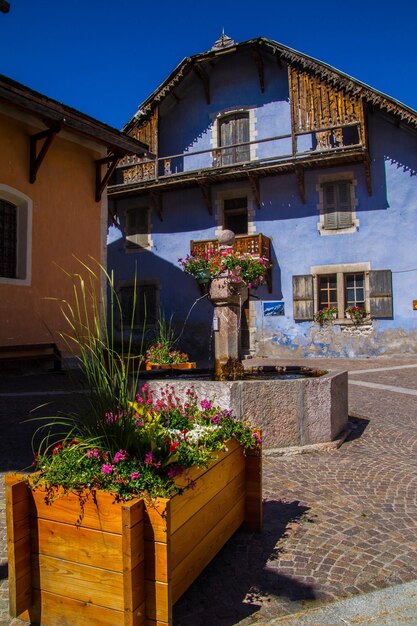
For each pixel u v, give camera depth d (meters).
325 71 14.90
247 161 15.90
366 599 2.41
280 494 3.81
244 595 2.46
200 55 16.73
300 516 3.40
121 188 17.78
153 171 17.72
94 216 12.13
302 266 15.69
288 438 4.90
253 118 17.17
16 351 9.62
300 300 15.57
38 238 10.72
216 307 5.80
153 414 2.80
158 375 6.36
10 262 10.38
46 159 11.00
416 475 4.27
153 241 18.09
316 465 4.52
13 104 9.30
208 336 16.98
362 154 14.30
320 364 13.23
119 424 2.33
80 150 11.89
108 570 2.02
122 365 2.64
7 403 6.77
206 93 17.84
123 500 2.01
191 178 16.48
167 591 1.98
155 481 2.10
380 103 14.19
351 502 3.66
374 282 14.80
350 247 15.18
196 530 2.47
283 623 2.24
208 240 15.95
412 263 14.48
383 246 14.83
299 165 15.20
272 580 2.59
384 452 4.95
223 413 3.09
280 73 16.89
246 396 4.72
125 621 1.95
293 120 15.34
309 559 2.80
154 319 17.70
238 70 17.48
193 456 2.46
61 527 2.12
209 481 2.62
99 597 2.04
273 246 16.06
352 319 14.92
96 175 12.27
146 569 2.02
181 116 18.36
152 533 2.01
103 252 12.31
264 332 15.93
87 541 2.06
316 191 15.63
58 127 10.05
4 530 3.14
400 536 3.10
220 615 2.30
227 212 17.08
